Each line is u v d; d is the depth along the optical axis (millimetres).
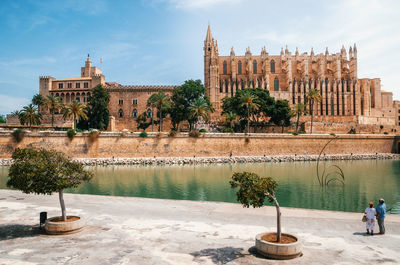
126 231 15430
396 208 29234
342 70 128125
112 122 91438
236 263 11562
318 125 99188
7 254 12391
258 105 88125
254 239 14312
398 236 14664
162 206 21078
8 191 26969
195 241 14000
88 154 64125
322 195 35312
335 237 14531
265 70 121625
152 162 64750
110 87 102062
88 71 123500
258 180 12914
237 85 124688
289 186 41031
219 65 127312
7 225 16469
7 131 59562
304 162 71500
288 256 11805
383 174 52562
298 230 15664
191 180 44844
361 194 35875
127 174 50156
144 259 11914
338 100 123438
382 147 87562
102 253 12516
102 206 21031
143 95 101688
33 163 14797
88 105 89375
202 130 77375
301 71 127250
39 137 61344
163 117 95812
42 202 22312
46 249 12961
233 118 88062
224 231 15492
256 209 20219
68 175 15227
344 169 59125
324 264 11422
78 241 13938
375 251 12734
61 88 104188
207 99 91250
